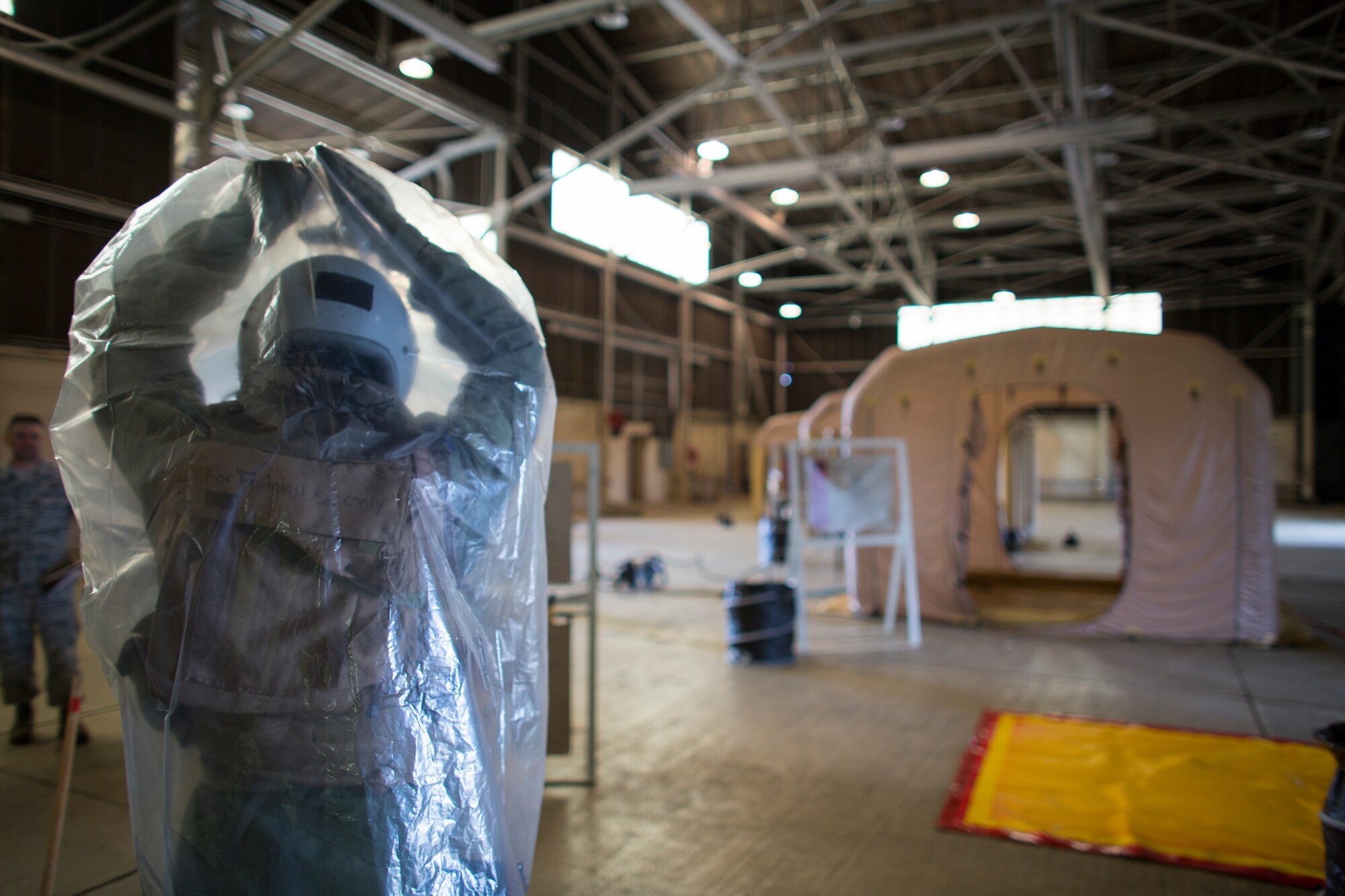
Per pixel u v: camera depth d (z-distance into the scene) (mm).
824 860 3041
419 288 1720
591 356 22047
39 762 3830
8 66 7191
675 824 3350
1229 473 6766
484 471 1693
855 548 7930
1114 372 7078
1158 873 2938
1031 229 24422
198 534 1445
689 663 6047
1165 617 6844
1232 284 26031
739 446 29578
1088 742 4266
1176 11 13203
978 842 3184
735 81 12906
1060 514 22688
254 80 10719
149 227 1676
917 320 30469
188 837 1401
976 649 6488
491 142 13094
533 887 2846
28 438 3961
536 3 16078
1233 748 4168
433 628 1522
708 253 25828
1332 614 8047
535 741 1794
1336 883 2398
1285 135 17391
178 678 1407
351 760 1413
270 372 1546
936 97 15656
